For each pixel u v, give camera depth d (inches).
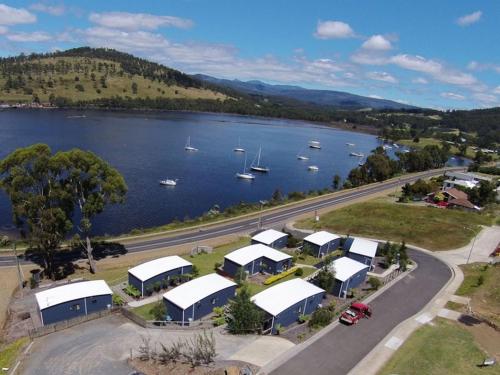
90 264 2576.3
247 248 2682.1
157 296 2229.3
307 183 7268.7
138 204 4805.6
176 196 5383.9
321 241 2952.8
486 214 4062.5
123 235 3444.9
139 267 2315.5
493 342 1732.3
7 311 2022.6
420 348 1652.3
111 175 2635.3
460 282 2447.1
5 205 4286.4
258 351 1589.6
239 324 1754.4
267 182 7032.5
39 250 2827.3
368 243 2883.9
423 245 3171.8
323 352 1609.3
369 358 1588.3
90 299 1984.5
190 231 3563.0
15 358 1537.9
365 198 5004.9
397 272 2522.1
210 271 2576.3
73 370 1460.4
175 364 1481.3
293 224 3831.2
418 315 1979.6
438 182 5782.5
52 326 1747.0
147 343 1600.6
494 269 2588.6
